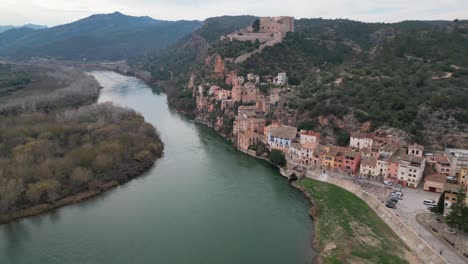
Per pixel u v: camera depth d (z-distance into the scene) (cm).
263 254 10512
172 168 17550
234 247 10862
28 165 14700
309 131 18300
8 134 18000
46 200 13375
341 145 17625
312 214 12825
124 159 17050
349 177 15225
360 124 17988
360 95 19575
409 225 11200
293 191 15050
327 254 10225
